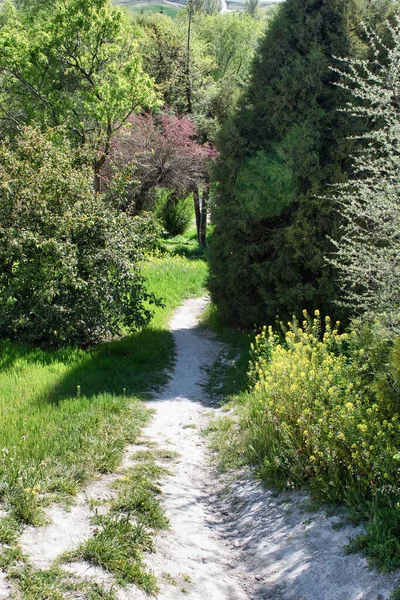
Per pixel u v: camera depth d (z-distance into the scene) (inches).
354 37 461.1
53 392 302.5
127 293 463.5
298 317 464.8
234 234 501.0
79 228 433.4
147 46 1327.5
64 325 418.0
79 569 151.3
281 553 180.5
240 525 205.8
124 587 148.6
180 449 265.3
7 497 178.1
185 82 1280.8
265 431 253.1
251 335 497.0
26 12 1211.9
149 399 335.0
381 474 184.2
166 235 1418.6
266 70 491.5
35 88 1055.6
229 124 501.0
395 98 313.3
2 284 427.8
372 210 271.1
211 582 166.2
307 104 465.7
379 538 162.2
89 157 494.3
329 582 157.6
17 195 419.8
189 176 1192.2
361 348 230.7
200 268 917.2
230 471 247.6
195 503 217.8
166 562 169.2
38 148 451.2
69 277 407.2
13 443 221.8
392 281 257.8
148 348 447.2
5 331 420.5
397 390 195.8
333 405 218.2
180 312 640.4
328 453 203.3
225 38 1756.9
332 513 188.9
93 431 254.4
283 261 466.9
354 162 450.0
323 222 452.1
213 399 360.5
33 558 151.9
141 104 1066.1
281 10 487.5
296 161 457.4
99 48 1032.2
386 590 144.9
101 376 354.6
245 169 485.7
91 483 207.8
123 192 494.6
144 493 203.6
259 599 162.9
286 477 224.7
